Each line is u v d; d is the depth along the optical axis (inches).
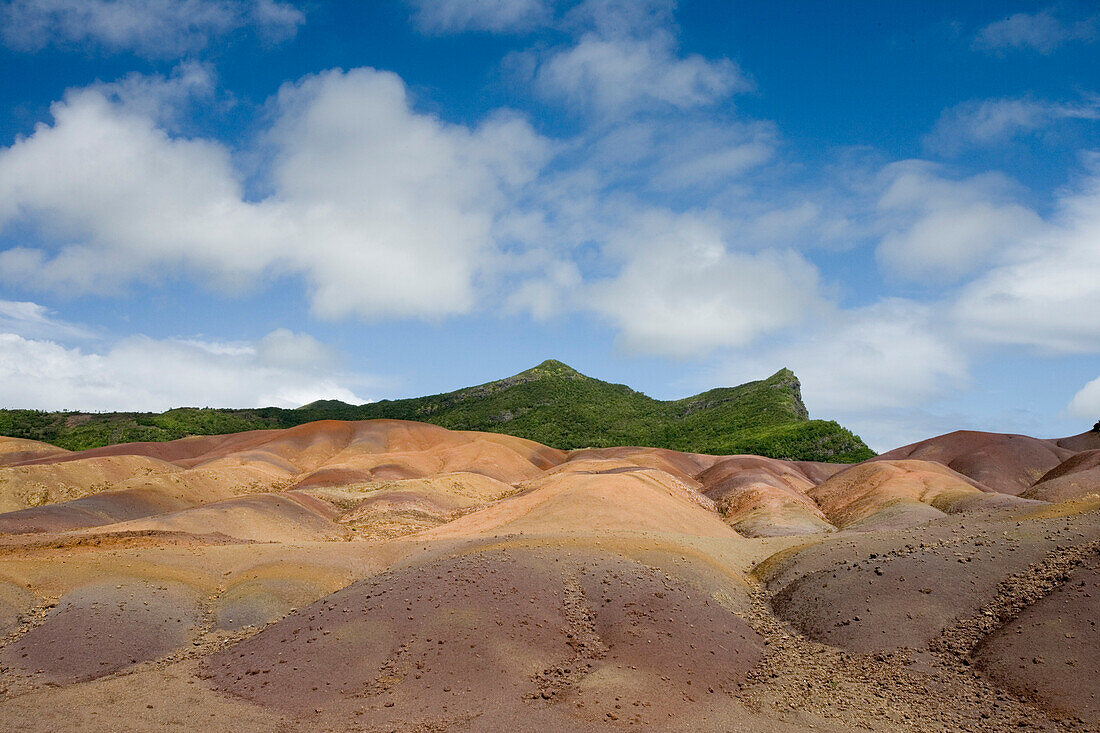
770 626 1202.6
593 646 1031.6
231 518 2176.4
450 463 4539.9
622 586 1191.6
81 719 848.3
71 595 1182.3
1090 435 4685.0
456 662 956.0
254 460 4183.1
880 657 1026.1
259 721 852.6
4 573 1217.4
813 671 1015.0
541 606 1117.7
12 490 2989.7
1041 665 907.4
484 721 831.1
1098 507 1338.6
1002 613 1049.5
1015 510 1509.6
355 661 969.5
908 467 3511.3
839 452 5925.2
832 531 2509.8
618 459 4650.6
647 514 2192.4
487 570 1223.5
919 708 892.0
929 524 1568.7
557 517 2119.8
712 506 3272.6
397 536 2396.7
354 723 838.5
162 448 5009.8
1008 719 840.9
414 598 1125.1
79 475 3341.5
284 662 981.2
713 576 1350.9
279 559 1519.4
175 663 1051.9
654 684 916.6
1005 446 4549.7
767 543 1765.5
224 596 1317.7
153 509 2593.5
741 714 874.8
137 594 1229.1
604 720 829.8
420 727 823.1
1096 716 801.6
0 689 918.4
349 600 1160.2
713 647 1045.2
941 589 1144.8
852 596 1192.8
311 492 3154.5
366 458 4414.4
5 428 6643.7
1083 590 1012.5
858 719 870.4
